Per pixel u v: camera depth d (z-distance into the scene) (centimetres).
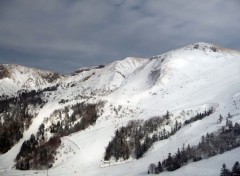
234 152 15025
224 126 17688
